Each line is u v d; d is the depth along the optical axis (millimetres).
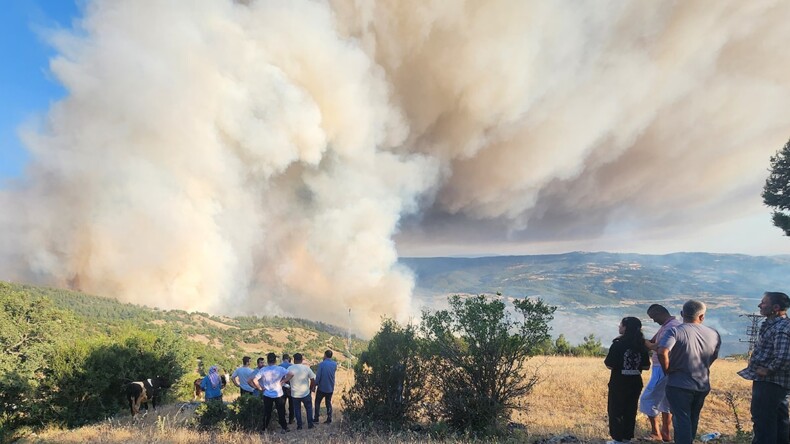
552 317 8422
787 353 4844
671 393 5301
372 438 8141
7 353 18781
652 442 6445
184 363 20344
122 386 17047
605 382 14422
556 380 14914
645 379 15148
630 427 6430
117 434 9750
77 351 16844
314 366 16891
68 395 16281
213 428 9500
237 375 11734
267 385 9562
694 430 5426
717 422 8812
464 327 8617
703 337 5305
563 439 7262
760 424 5055
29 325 19875
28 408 15797
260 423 10078
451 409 8477
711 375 15148
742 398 10906
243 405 10109
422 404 9461
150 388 15172
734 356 27312
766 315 5203
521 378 8680
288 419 10781
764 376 5023
